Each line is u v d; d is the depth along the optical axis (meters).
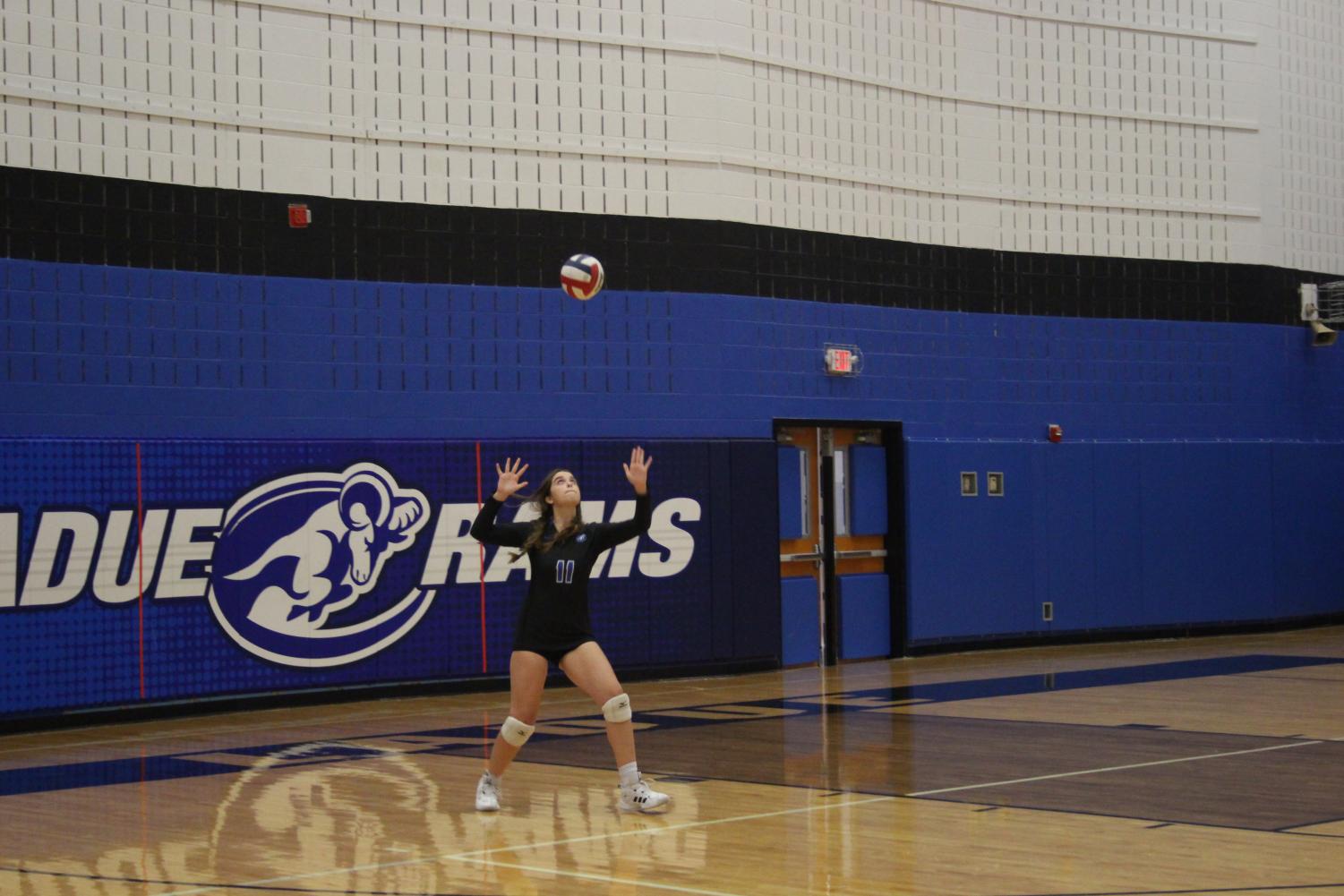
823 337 15.80
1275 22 19.17
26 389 11.83
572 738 10.44
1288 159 19.27
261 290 12.91
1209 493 18.34
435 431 13.68
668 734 10.53
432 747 10.17
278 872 6.29
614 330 14.52
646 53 14.80
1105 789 8.00
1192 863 6.18
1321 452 19.23
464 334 13.84
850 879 5.97
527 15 14.28
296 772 9.12
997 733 10.28
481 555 13.69
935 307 16.77
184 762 9.70
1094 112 17.91
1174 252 18.33
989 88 17.30
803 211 15.73
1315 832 6.81
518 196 14.16
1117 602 17.77
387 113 13.59
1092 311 17.81
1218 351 18.56
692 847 6.64
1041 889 5.75
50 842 7.01
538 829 7.14
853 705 12.14
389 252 13.52
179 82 12.63
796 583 15.71
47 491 11.55
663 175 14.82
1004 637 17.06
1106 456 17.73
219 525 12.38
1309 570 19.08
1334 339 19.41
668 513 14.60
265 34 13.05
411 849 6.72
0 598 11.32
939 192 16.86
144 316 12.38
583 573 7.65
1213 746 9.57
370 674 13.12
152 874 6.29
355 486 13.08
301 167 13.16
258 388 12.86
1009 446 17.12
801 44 15.82
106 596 11.80
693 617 14.70
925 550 16.52
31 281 11.89
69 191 12.08
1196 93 18.53
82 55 12.20
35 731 11.44
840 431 16.23
